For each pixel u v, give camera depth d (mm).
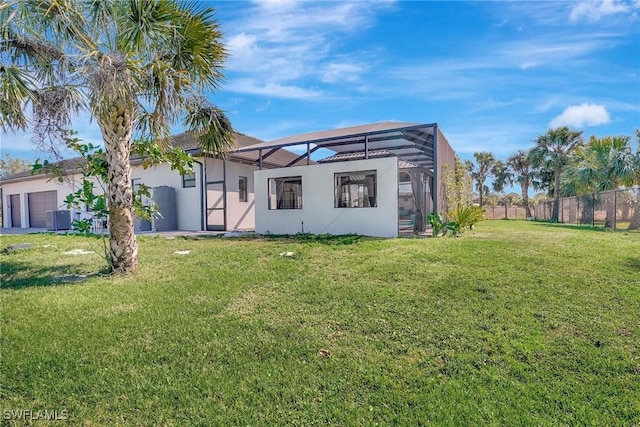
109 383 2842
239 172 17125
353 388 2766
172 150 7352
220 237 12305
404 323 3973
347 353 3314
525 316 4074
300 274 6137
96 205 6500
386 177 11484
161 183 16812
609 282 5191
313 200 12898
